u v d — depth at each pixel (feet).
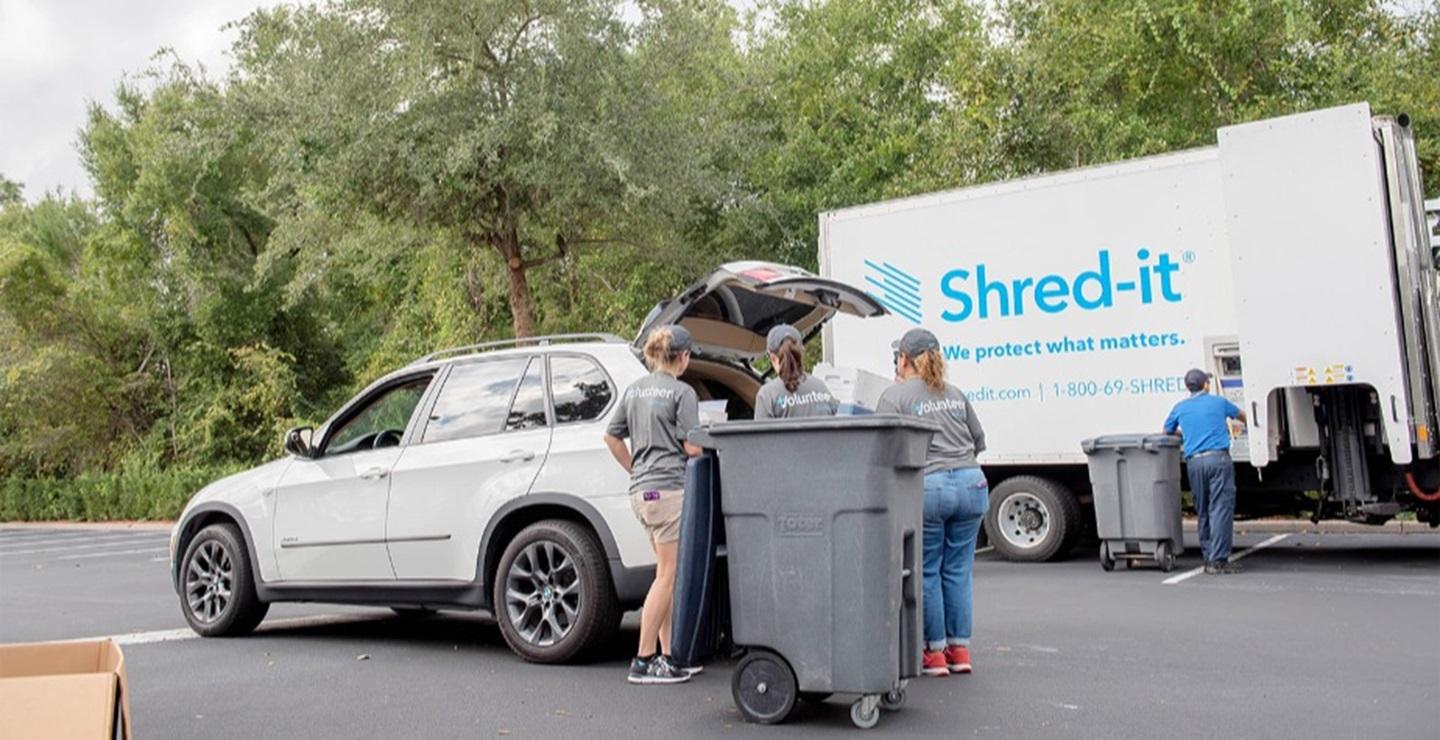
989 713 18.33
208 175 110.63
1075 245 39.99
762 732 17.62
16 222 141.59
